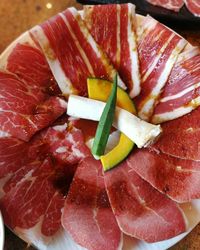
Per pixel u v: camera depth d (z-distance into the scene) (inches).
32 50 11.0
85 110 10.7
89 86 10.9
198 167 10.3
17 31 12.3
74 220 9.7
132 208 9.8
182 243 10.6
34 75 10.9
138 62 11.3
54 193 10.2
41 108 10.6
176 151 10.4
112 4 11.5
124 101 10.9
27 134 10.3
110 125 10.4
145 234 9.6
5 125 10.3
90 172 10.3
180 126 10.8
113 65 11.3
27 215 9.8
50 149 10.6
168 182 10.1
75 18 11.1
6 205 9.7
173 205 10.0
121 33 11.4
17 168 10.2
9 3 12.5
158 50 11.3
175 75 11.2
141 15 11.8
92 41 11.2
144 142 10.4
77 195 10.0
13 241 10.2
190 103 10.9
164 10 12.3
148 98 11.1
